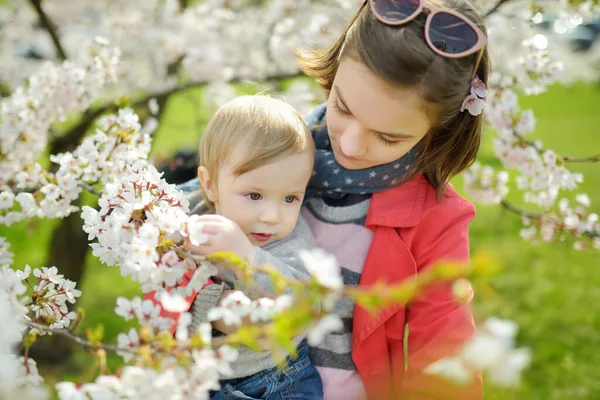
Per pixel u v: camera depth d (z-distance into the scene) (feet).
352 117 4.85
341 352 5.37
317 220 5.57
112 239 4.25
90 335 3.73
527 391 10.61
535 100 36.27
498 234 18.62
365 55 4.60
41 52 14.94
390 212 5.27
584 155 25.94
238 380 5.08
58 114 7.08
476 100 4.99
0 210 5.98
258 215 5.01
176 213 4.23
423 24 4.62
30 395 3.63
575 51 20.59
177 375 3.51
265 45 13.06
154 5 13.39
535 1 8.71
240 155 4.99
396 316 5.38
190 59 11.25
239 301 3.81
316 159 5.46
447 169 5.38
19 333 4.00
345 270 5.35
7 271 4.46
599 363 11.85
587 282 15.64
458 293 3.09
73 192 5.71
